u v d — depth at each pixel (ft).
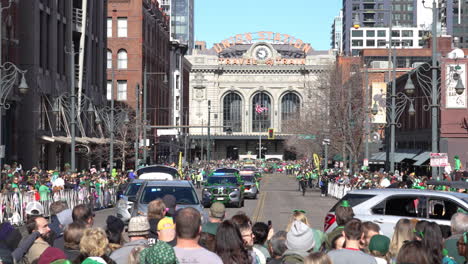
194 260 24.61
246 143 565.53
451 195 49.85
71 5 188.34
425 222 32.19
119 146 221.87
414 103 205.57
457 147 164.55
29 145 160.35
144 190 69.87
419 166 191.11
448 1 549.13
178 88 389.19
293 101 550.77
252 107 552.41
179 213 25.14
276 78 549.13
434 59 103.60
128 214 82.69
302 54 586.04
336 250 28.86
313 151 320.09
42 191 96.48
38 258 30.30
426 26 622.54
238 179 132.26
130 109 254.06
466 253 30.66
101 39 219.00
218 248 27.55
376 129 212.64
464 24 549.95
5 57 149.89
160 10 332.39
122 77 269.64
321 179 179.63
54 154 175.32
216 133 547.08
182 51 399.85
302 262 28.02
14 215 86.99
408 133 216.13
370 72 351.67
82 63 185.78
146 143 206.28
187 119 442.09
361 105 213.46
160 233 28.60
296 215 37.06
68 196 107.14
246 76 550.77
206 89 550.36
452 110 163.63
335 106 216.74
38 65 163.63
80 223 30.37
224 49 581.94
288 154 558.56
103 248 26.45
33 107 160.86
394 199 51.08
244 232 30.91
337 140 220.02
